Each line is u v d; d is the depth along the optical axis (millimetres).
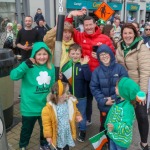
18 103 3104
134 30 1960
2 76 2254
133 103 1641
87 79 2168
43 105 1894
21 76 1812
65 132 1738
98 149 1729
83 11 2379
